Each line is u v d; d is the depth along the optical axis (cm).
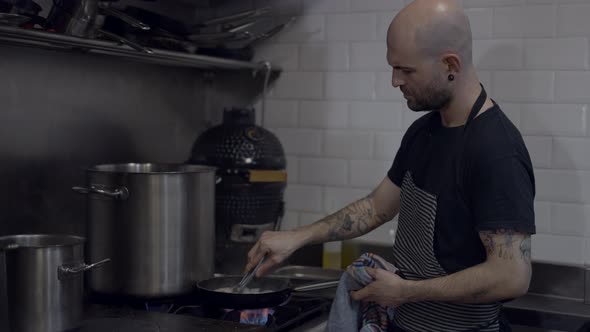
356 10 275
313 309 209
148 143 268
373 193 214
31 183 218
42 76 220
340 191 282
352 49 277
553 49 246
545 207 249
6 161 210
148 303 205
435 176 182
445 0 173
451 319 183
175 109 283
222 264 262
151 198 197
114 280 201
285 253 202
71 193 233
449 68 172
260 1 288
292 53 287
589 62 241
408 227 192
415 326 189
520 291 165
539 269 246
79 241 172
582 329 219
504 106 253
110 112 248
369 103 275
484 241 168
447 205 178
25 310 159
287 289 202
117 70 250
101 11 203
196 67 290
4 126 208
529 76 249
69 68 230
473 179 171
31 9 191
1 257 158
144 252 198
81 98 235
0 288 158
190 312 202
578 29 242
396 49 173
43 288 160
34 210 220
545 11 246
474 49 256
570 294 242
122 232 199
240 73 297
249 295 194
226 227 258
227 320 196
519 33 250
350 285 193
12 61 210
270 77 292
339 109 281
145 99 265
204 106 302
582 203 245
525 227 163
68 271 163
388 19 270
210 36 242
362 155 278
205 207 210
